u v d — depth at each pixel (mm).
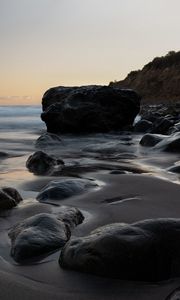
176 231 2967
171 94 46031
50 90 17781
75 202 4777
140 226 3041
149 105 40719
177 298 2475
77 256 2928
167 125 13961
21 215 4273
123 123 16281
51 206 4566
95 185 5598
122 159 8734
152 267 2787
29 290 2621
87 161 8469
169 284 2697
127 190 5348
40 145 11688
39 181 6148
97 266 2828
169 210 4398
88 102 15734
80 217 4090
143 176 6316
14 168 7508
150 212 4324
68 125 15320
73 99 15852
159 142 10430
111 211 4375
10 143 12352
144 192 5230
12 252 3219
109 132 15883
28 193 5387
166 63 52625
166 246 2875
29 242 3258
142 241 2875
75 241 3090
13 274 2871
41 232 3410
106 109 15844
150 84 51000
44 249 3227
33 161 7566
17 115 34688
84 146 11516
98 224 3939
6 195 4543
